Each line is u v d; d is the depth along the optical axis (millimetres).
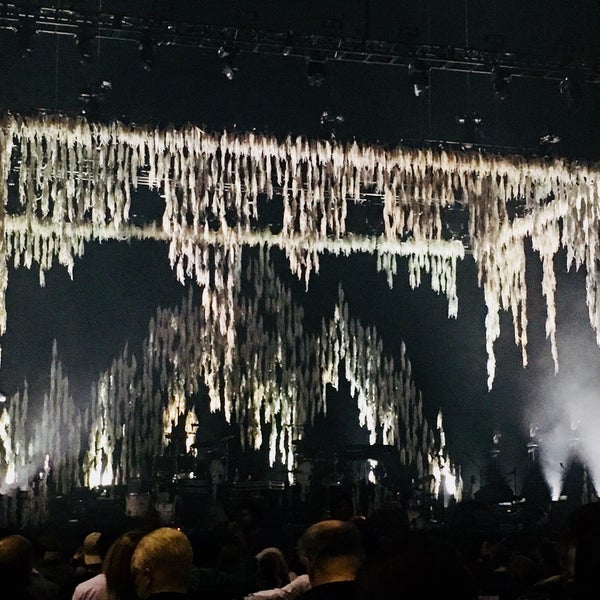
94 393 24234
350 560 4012
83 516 20359
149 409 24109
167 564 3951
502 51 16406
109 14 14961
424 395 27422
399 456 24703
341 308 27234
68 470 23078
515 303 23547
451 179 21000
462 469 26734
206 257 21672
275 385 25016
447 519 20219
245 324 25359
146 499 20156
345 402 26969
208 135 17672
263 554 7645
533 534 14828
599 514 2514
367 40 15828
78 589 5648
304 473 21891
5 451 23188
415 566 1919
